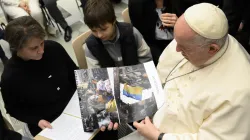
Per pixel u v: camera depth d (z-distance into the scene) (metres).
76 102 1.41
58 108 1.53
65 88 1.54
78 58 1.70
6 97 1.38
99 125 1.17
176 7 1.84
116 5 3.64
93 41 1.52
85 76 1.30
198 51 0.97
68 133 1.26
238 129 0.94
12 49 1.26
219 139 0.97
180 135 1.07
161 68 1.37
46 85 1.44
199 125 1.07
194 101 1.05
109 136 1.49
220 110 0.97
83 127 1.18
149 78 1.28
